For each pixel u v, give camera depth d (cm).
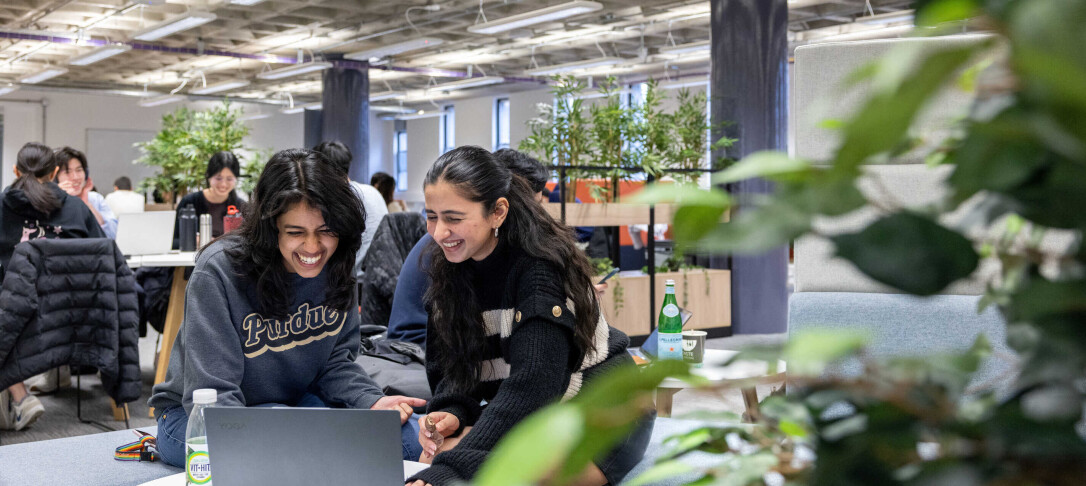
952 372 37
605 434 31
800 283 222
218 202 566
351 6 1153
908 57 27
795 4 1148
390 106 2083
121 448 242
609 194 677
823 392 38
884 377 36
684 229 32
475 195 190
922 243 32
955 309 201
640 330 691
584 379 199
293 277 223
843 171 28
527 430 29
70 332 414
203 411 164
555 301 190
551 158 704
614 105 722
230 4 1134
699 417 46
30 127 1773
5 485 217
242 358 220
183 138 974
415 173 2097
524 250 196
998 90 30
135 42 1312
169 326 503
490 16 1202
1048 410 32
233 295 218
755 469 41
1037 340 35
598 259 682
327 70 1450
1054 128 27
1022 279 39
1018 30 24
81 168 562
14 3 1137
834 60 212
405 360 317
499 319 202
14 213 459
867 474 34
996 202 34
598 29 1277
